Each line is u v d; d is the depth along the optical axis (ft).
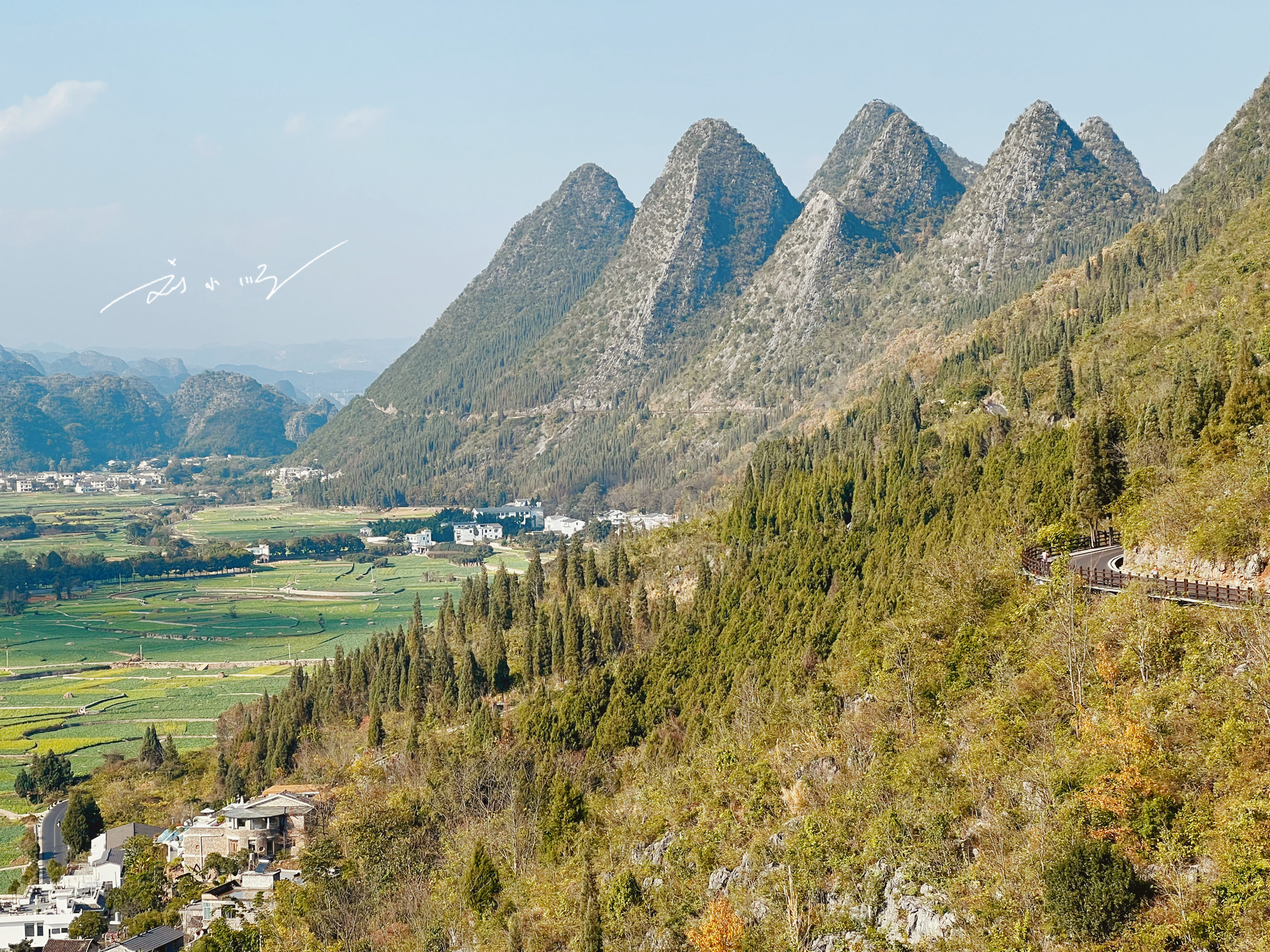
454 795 432.25
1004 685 257.96
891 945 215.72
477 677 585.63
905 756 254.47
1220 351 476.13
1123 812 197.06
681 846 293.02
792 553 499.51
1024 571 314.35
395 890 383.24
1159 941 177.78
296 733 608.60
